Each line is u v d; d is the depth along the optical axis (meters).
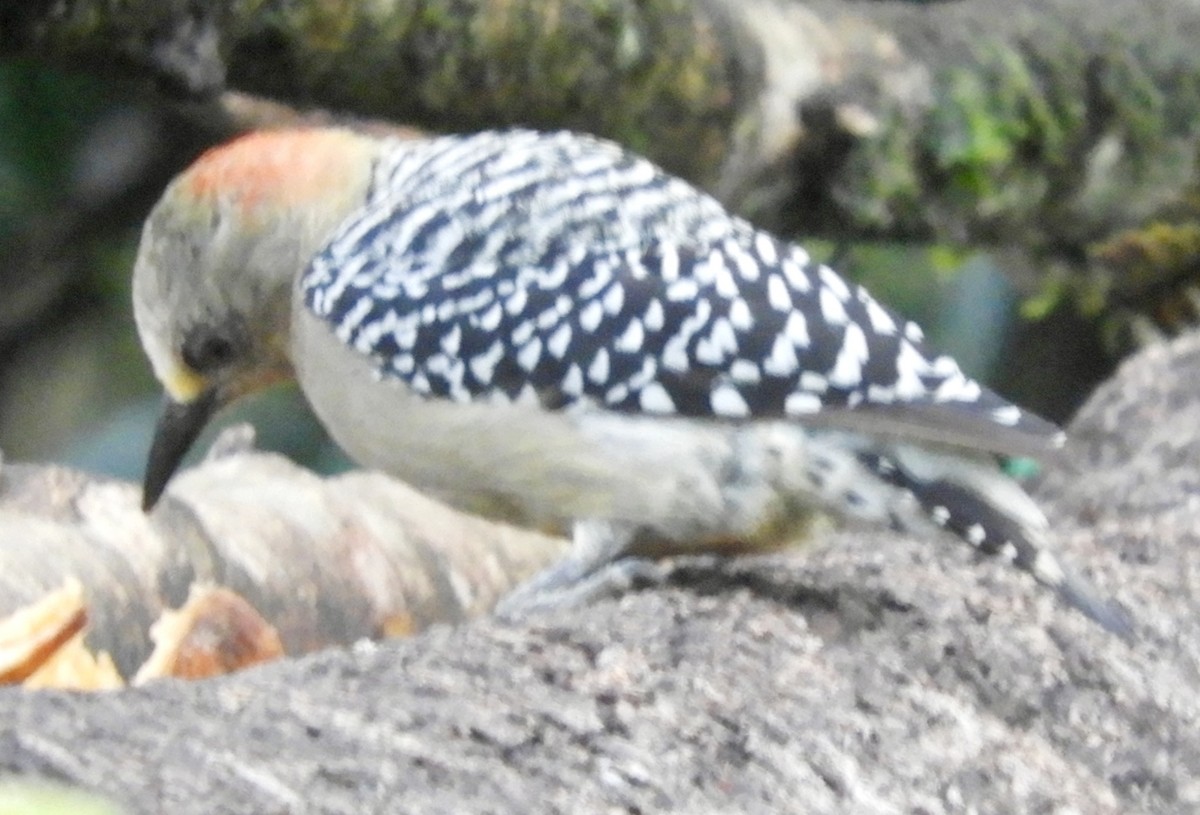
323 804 4.88
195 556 8.02
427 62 12.20
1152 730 6.84
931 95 14.24
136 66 11.38
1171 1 15.30
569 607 7.22
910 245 14.83
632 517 7.27
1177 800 6.64
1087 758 6.68
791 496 7.08
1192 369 10.88
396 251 7.58
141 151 13.26
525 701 5.77
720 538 7.28
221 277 8.18
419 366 7.38
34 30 10.99
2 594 7.45
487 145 7.96
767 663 6.45
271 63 11.89
